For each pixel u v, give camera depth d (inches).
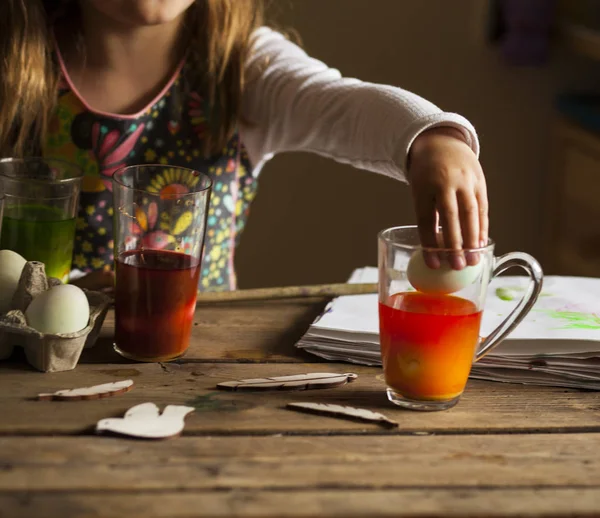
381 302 33.4
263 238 102.1
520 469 29.0
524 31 95.9
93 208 56.3
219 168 58.1
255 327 41.4
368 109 45.6
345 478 27.9
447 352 32.1
